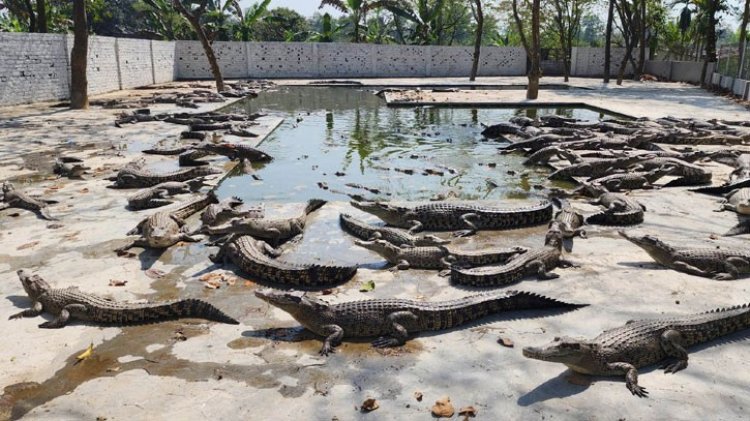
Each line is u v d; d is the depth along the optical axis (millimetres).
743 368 4535
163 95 26734
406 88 33500
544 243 7637
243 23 44250
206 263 6918
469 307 5355
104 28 56656
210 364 4695
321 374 4551
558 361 4270
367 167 13086
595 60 47219
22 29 36719
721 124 17406
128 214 8805
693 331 4785
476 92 30156
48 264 6809
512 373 4523
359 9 45688
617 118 20875
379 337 5125
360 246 7098
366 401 4102
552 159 13781
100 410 4102
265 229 7492
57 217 8633
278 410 4094
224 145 13414
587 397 4191
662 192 10258
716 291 5965
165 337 5156
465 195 10719
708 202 9500
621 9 39875
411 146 15719
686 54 48438
